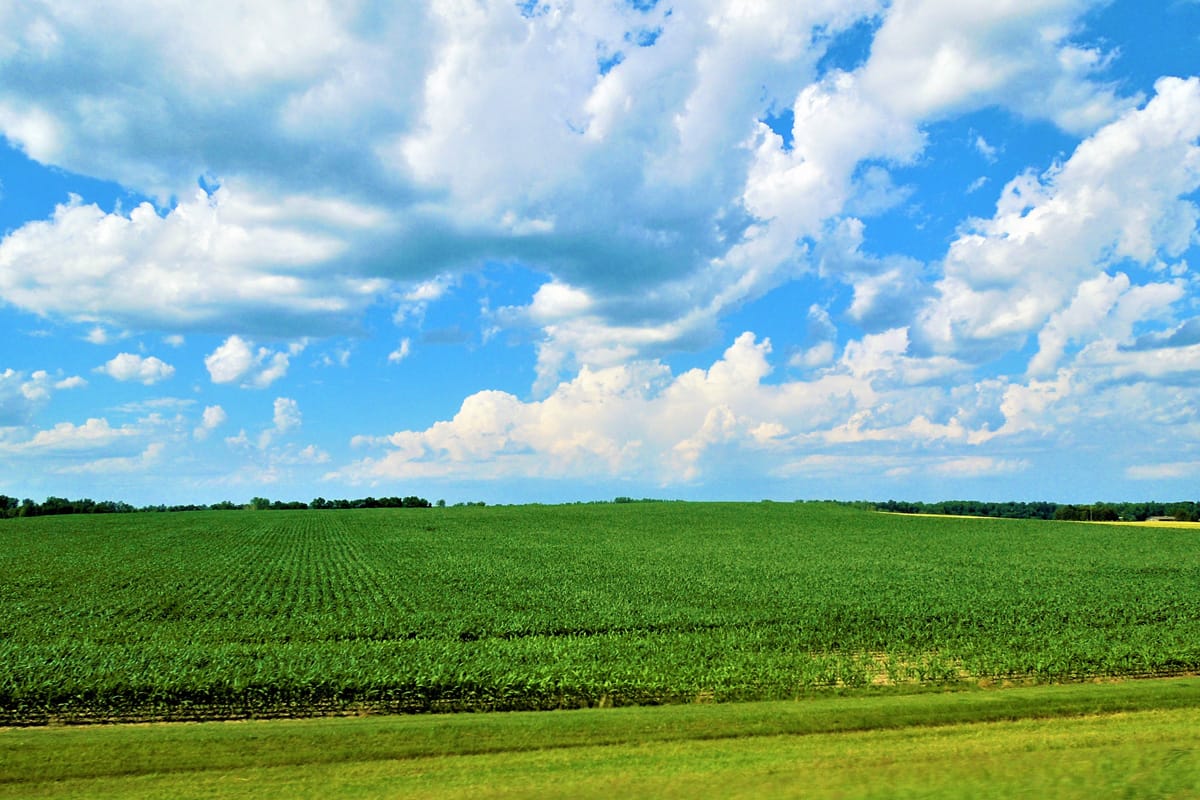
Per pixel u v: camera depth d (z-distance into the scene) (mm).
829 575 52531
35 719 18828
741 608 37719
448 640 28875
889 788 11859
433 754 14969
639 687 20750
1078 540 83500
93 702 19328
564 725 16859
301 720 18609
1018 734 15727
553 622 34125
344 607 38719
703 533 92375
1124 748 14070
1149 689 20141
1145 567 58156
